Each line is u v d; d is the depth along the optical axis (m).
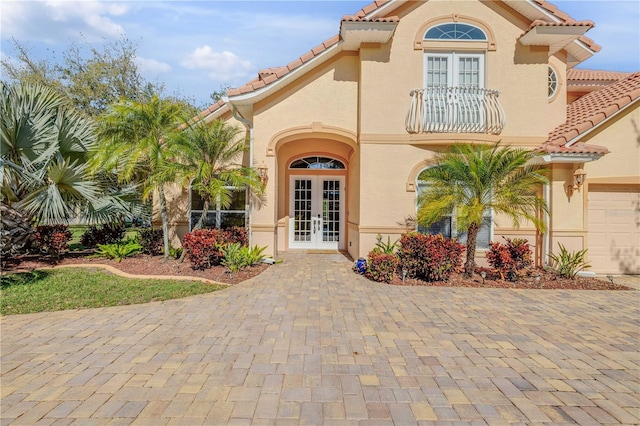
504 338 5.61
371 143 11.38
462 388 4.08
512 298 7.96
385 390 4.01
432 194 9.50
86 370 4.42
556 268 10.51
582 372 4.51
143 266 10.64
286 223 15.06
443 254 9.32
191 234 10.64
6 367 4.49
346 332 5.76
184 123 10.95
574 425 3.44
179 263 11.03
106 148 10.08
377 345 5.26
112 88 27.64
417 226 11.30
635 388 4.14
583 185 10.78
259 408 3.63
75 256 12.33
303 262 12.21
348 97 12.11
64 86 26.48
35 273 9.59
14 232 10.32
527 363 4.74
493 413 3.61
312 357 4.82
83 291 7.96
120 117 10.43
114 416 3.48
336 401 3.78
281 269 10.92
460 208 9.20
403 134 11.35
